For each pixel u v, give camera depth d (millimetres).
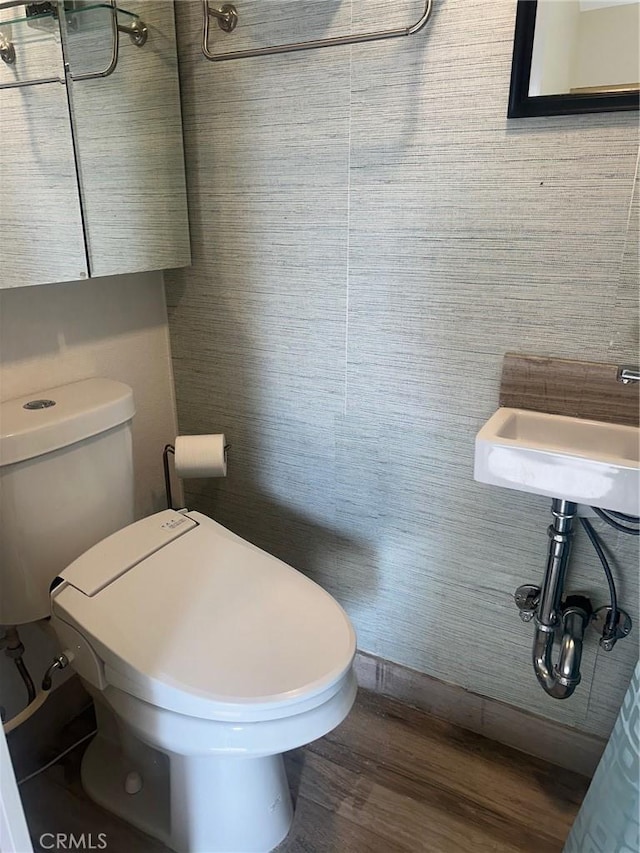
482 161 1043
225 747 886
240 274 1369
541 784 1263
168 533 1188
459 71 1014
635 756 881
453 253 1116
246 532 1599
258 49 1157
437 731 1393
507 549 1232
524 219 1040
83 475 1146
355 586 1465
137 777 1219
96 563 1084
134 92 1214
